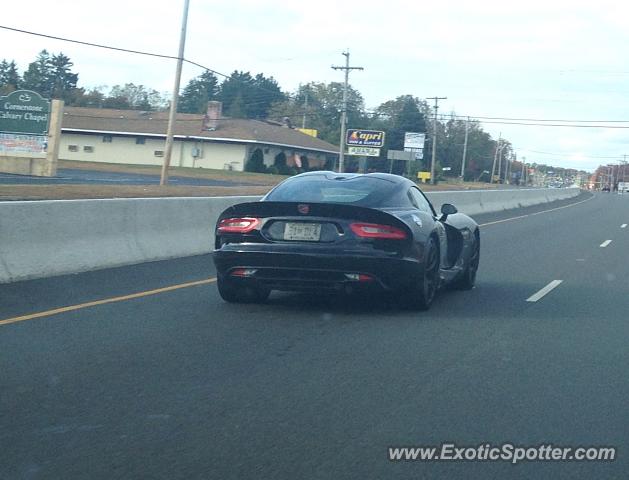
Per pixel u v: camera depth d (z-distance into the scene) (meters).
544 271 14.32
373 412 5.84
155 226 14.02
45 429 5.38
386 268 8.68
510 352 7.75
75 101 105.81
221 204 16.06
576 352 7.81
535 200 49.19
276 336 8.18
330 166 78.38
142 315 9.08
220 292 9.79
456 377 6.81
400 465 4.86
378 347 7.80
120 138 69.81
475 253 11.98
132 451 5.02
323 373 6.84
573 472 4.81
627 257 17.20
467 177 128.38
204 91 130.50
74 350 7.43
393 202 9.36
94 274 11.82
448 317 9.43
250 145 67.38
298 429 5.45
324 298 10.46
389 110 116.56
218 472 4.71
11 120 36.44
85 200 12.34
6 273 10.75
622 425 5.66
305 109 110.12
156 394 6.18
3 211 10.81
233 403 5.99
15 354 7.24
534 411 5.93
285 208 8.84
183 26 32.78
